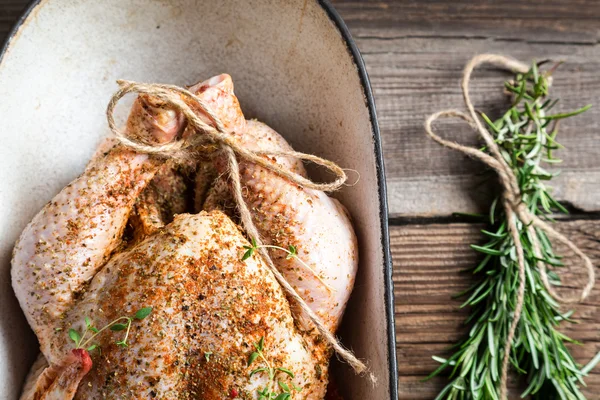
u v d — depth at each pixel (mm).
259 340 347
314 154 438
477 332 459
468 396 446
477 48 510
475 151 461
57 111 420
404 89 505
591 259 496
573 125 510
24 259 360
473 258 493
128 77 438
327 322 382
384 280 370
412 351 486
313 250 369
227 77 366
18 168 399
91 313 351
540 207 503
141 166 364
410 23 509
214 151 374
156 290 343
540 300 460
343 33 393
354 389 405
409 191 498
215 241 353
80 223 357
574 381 469
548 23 514
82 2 409
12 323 391
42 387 360
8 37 388
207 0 421
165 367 338
